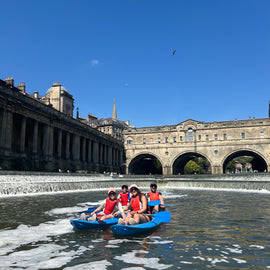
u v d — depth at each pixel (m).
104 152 78.50
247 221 10.99
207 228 9.65
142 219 9.80
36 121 46.66
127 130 90.56
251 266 5.91
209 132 79.06
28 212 13.90
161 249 7.17
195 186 41.69
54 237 8.51
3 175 27.47
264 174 43.53
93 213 10.77
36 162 45.59
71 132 59.06
